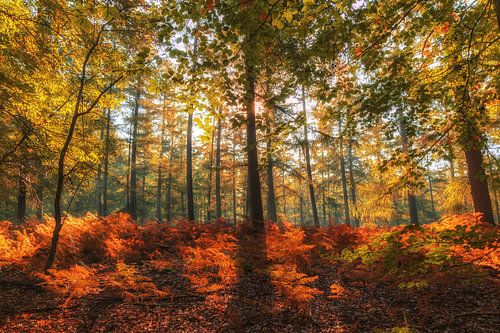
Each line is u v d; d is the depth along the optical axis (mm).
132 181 20141
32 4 6078
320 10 2898
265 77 4418
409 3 3355
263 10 2750
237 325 5367
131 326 5258
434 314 5527
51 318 5340
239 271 7574
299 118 4465
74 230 8859
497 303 5590
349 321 5633
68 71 7309
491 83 4164
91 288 6531
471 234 2957
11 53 6375
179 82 3707
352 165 28234
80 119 8406
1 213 23781
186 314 5754
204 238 9508
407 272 3432
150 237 9797
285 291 6199
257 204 10719
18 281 6570
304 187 28703
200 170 34531
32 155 7617
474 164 9500
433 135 4426
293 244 8266
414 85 4320
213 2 2725
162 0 3180
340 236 9922
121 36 6758
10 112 6805
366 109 4188
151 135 22484
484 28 3898
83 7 2518
